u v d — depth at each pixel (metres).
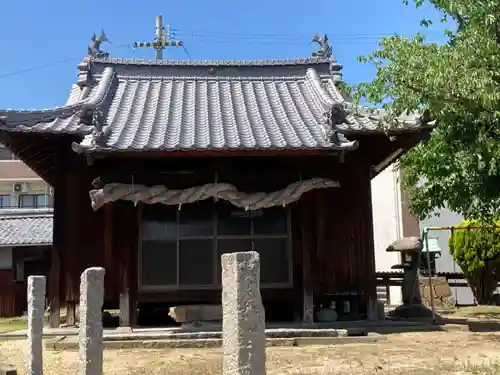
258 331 3.84
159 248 11.86
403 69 8.52
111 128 11.80
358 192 12.27
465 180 10.75
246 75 15.38
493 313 15.66
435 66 7.99
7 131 10.97
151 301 11.68
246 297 3.83
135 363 8.45
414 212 14.62
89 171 12.04
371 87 9.14
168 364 8.28
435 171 11.86
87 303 5.16
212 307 12.12
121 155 10.68
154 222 11.92
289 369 7.68
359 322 11.81
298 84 15.11
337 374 7.14
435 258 18.80
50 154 13.02
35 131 11.15
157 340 10.17
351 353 9.01
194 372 7.54
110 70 14.89
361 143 12.31
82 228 11.91
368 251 12.19
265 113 13.36
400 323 11.77
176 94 14.41
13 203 34.88
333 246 12.09
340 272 12.04
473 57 7.84
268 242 12.06
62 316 13.11
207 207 12.05
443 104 8.26
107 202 11.11
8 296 22.16
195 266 11.90
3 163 35.19
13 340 11.68
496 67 7.88
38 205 35.09
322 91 13.94
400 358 8.46
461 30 8.98
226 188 11.30
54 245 11.91
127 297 11.35
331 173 11.95
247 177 11.63
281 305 12.48
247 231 12.05
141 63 15.16
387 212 24.19
